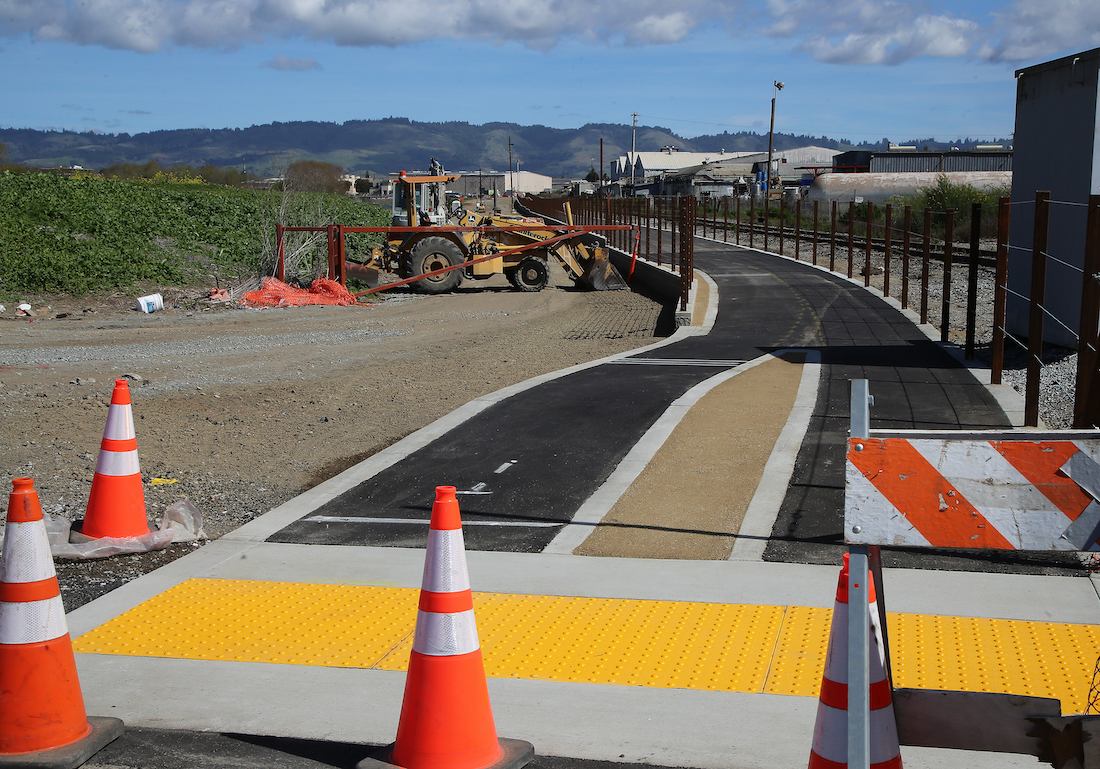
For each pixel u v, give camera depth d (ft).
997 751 9.62
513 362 47.06
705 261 99.50
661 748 12.24
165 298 72.02
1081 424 25.08
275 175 124.88
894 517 9.54
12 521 12.22
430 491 23.95
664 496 22.89
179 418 33.09
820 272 85.25
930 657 14.39
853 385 9.68
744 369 39.68
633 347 52.49
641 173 489.26
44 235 80.59
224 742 12.61
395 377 42.14
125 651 15.44
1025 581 17.43
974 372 37.58
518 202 339.16
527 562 19.07
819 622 15.89
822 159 400.26
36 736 12.06
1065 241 40.98
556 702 13.50
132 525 20.44
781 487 23.16
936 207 136.26
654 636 15.55
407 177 87.40
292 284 79.66
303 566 19.19
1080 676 13.69
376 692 13.99
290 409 34.94
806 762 11.83
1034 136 43.83
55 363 43.09
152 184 177.99
